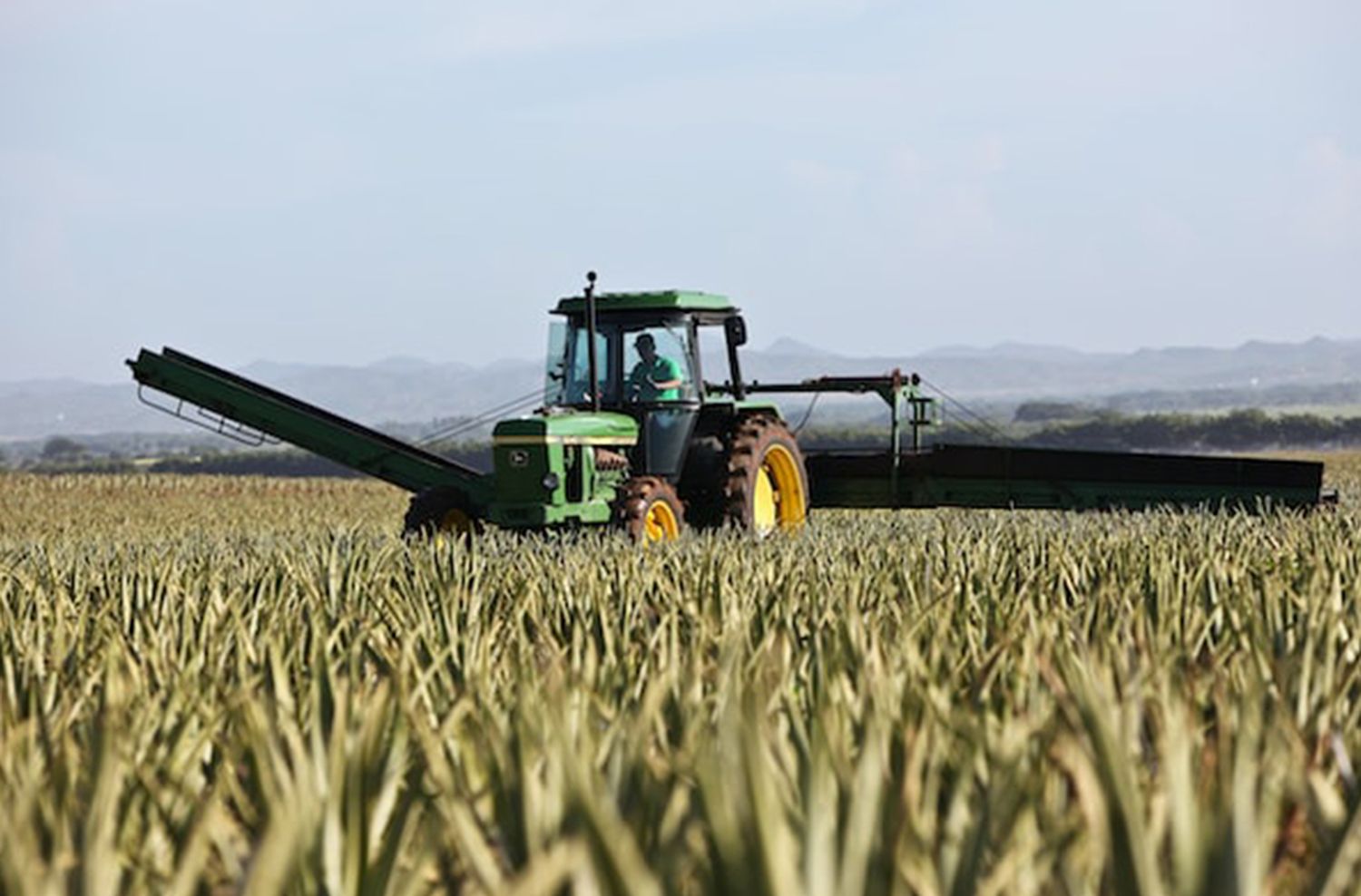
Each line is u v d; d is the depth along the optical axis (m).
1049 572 18.66
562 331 36.34
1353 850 5.92
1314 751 8.85
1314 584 15.26
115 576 20.53
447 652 11.98
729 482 35.09
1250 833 5.57
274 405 37.47
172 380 38.03
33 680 11.70
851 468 40.38
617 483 34.38
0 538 53.22
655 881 5.86
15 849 6.32
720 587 16.27
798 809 7.18
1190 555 20.84
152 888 6.78
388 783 7.82
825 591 16.84
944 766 8.01
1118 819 6.04
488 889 6.07
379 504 85.25
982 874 6.42
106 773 7.27
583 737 8.09
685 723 9.18
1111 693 9.48
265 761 8.15
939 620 13.09
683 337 35.59
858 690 9.79
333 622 15.30
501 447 32.84
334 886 6.71
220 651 13.32
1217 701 9.57
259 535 39.19
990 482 39.75
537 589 17.31
